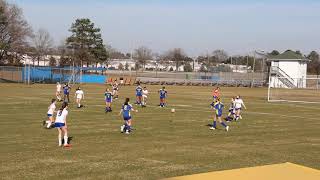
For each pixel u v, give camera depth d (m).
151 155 18.00
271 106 46.78
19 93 55.84
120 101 47.12
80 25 116.00
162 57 192.75
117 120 29.94
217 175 9.05
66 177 14.14
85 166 15.74
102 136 22.84
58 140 21.12
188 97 57.59
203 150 19.48
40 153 17.91
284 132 26.41
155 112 36.50
